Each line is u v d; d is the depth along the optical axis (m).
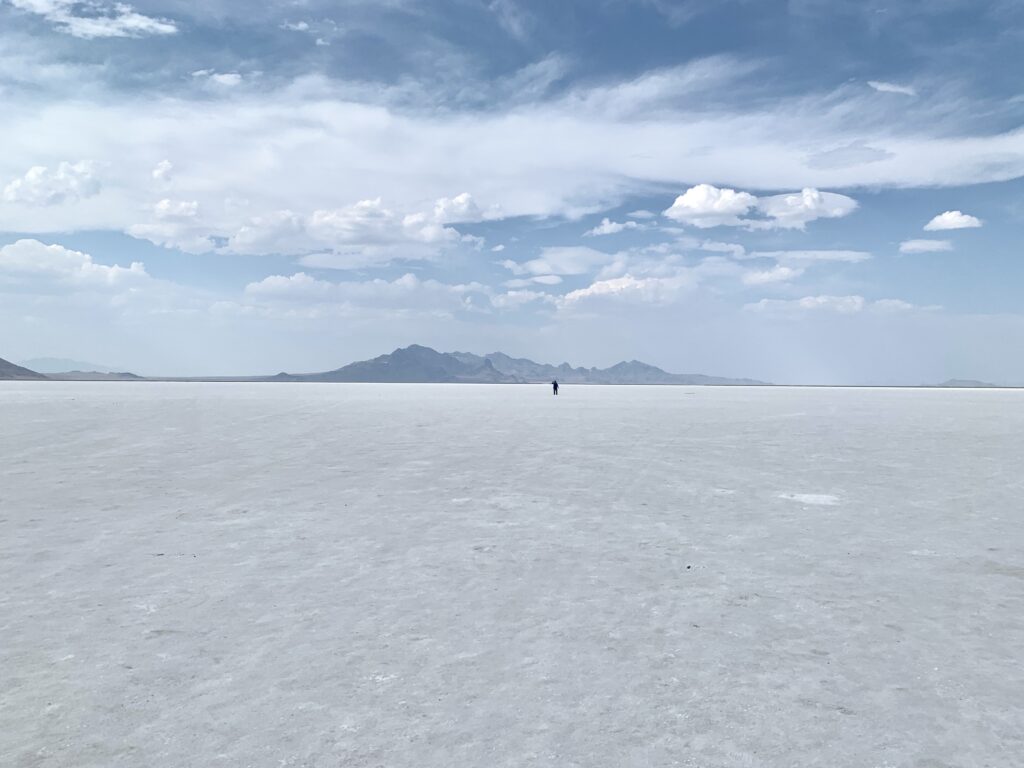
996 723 5.14
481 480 16.88
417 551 10.16
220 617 7.36
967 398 109.12
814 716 5.23
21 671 5.99
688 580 8.78
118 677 5.88
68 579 8.71
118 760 4.61
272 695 5.55
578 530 11.55
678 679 5.87
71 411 47.69
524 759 4.62
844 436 30.08
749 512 13.12
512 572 9.10
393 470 18.52
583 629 7.05
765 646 6.62
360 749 4.74
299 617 7.36
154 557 9.77
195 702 5.43
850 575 9.03
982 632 7.00
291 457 21.31
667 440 27.62
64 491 15.05
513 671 6.02
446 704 5.40
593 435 29.84
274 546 10.41
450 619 7.32
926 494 15.15
